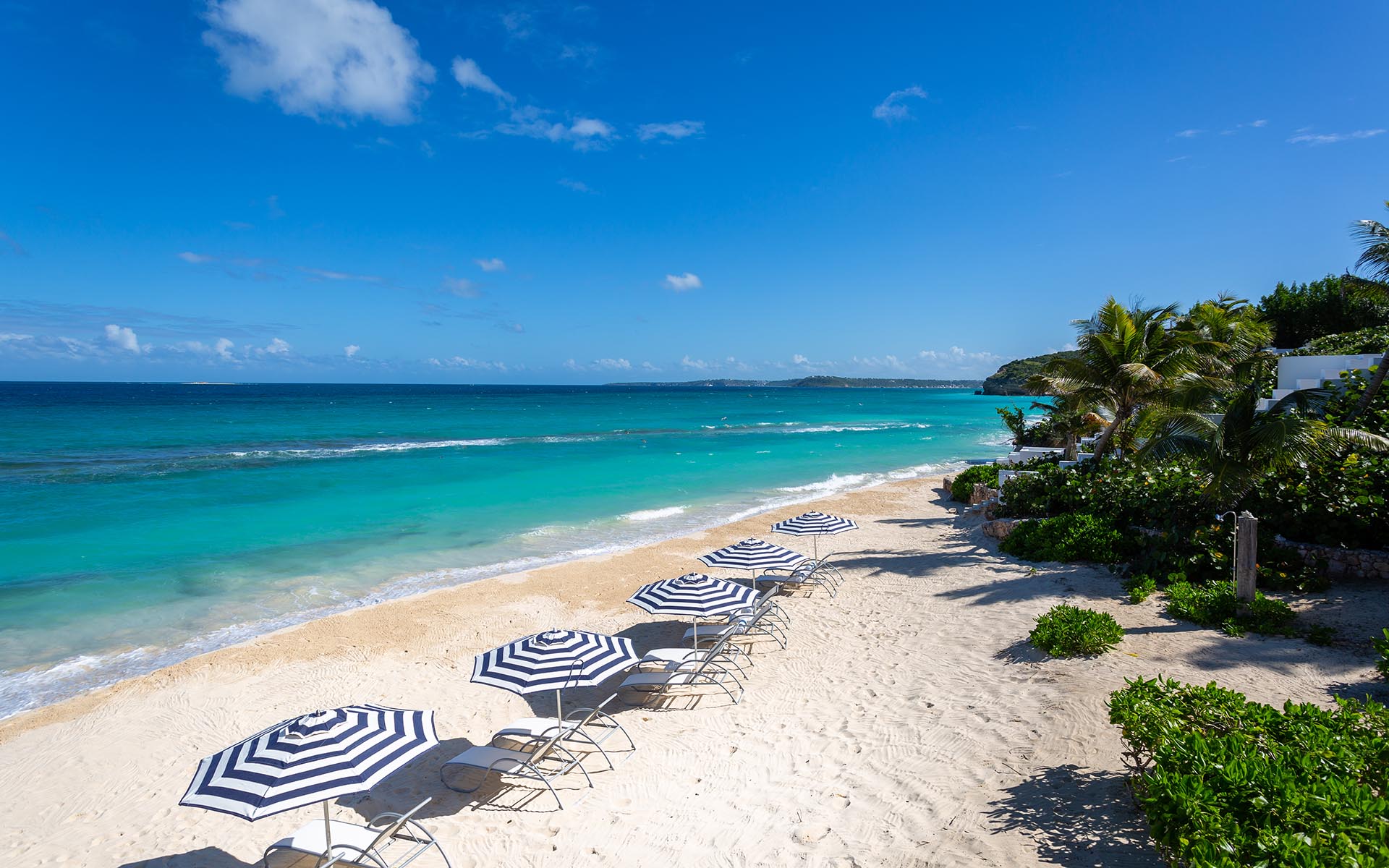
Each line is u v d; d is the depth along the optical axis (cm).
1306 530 1117
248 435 4762
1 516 2098
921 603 1259
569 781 755
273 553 1742
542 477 3003
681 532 2050
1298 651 822
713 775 738
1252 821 400
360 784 542
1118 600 1099
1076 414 1962
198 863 652
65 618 1299
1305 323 3644
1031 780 608
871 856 542
